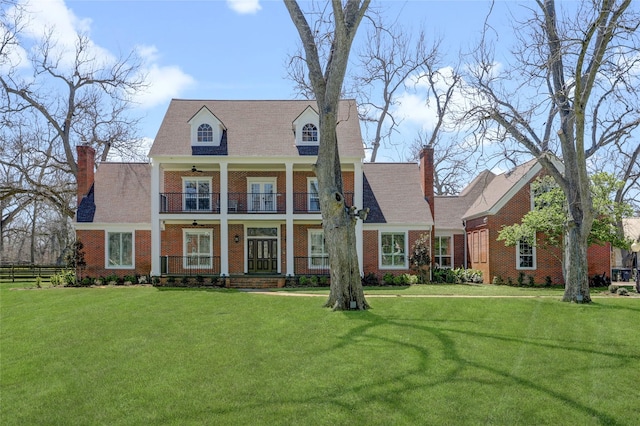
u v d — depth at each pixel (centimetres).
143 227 2609
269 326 1216
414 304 1506
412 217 2652
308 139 2589
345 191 2744
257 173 2678
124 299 1727
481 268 2759
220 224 2566
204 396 755
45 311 1530
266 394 761
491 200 2798
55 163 3650
